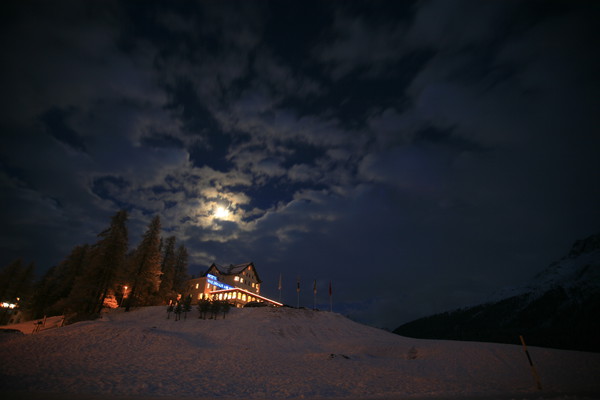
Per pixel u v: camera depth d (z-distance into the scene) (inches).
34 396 571.2
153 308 2097.7
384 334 2114.9
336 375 997.2
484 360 1197.1
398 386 892.0
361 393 805.9
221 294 2746.1
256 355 1226.6
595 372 976.3
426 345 1550.2
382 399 700.7
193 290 2940.5
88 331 1245.1
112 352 1043.9
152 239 2217.0
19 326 1996.8
